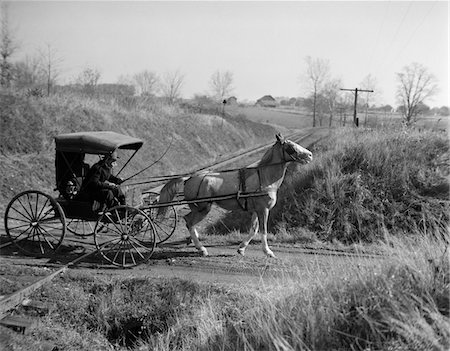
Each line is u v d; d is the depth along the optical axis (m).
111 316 7.07
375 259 6.36
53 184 17.78
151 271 8.50
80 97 27.17
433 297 4.83
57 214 9.44
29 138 18.88
